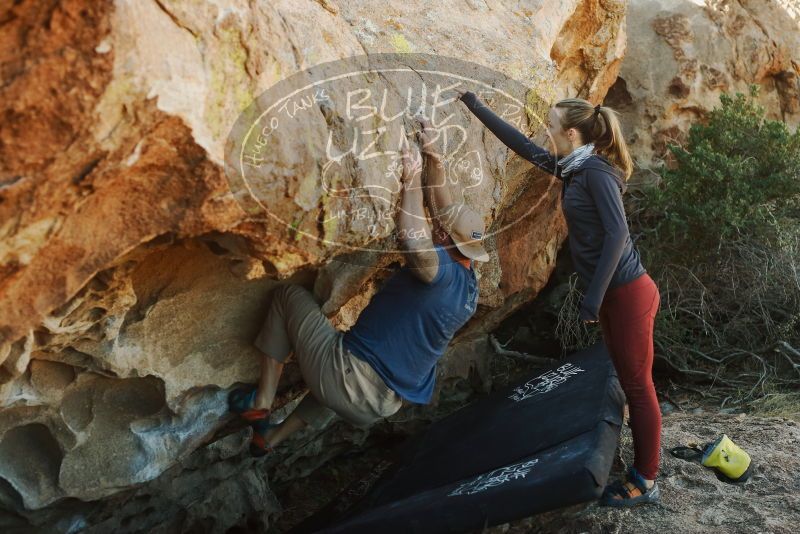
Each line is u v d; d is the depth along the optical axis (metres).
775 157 5.81
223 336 3.44
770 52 6.62
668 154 6.41
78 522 3.54
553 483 3.23
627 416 4.84
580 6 4.56
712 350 5.91
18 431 3.17
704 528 3.65
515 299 5.43
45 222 2.18
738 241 5.83
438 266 3.47
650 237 6.14
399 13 3.49
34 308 2.35
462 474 4.06
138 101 2.07
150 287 3.11
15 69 1.92
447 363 5.44
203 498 4.36
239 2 2.45
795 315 5.72
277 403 3.98
